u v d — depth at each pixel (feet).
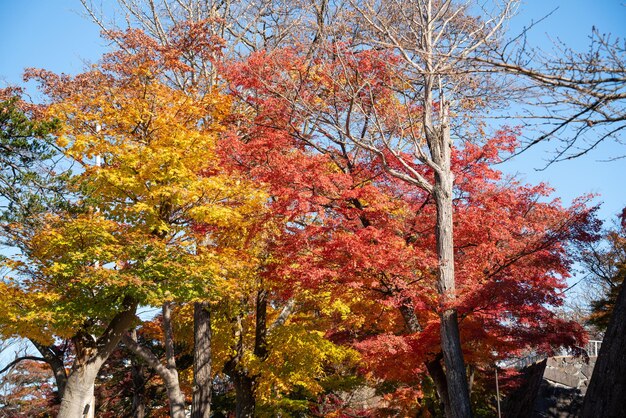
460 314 40.55
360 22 46.91
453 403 37.63
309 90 49.83
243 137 55.77
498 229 43.01
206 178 45.16
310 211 43.65
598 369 23.21
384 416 66.95
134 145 45.37
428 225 46.19
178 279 44.06
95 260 43.32
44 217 43.19
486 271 43.88
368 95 47.44
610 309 61.87
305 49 52.80
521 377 64.34
